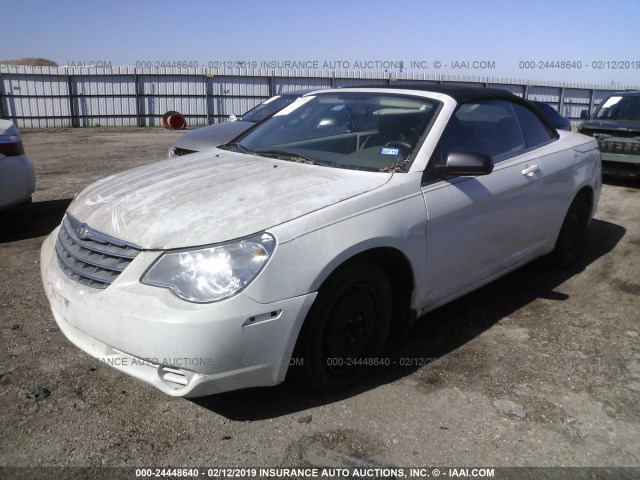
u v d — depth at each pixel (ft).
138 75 79.92
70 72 77.15
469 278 12.37
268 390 10.31
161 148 50.14
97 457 8.48
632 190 28.68
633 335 12.72
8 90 75.10
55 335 12.14
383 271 10.44
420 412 9.74
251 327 8.45
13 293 14.47
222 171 11.43
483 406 9.94
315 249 9.02
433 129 11.73
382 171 11.00
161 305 8.32
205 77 82.58
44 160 40.52
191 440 8.93
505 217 12.91
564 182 15.07
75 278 9.46
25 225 21.22
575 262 17.24
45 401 9.76
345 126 12.82
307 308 8.93
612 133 28.68
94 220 9.86
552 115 32.86
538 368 11.23
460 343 12.23
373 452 8.72
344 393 10.27
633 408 9.97
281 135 13.60
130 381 10.48
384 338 10.84
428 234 10.89
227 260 8.49
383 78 90.53
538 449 8.88
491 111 13.57
